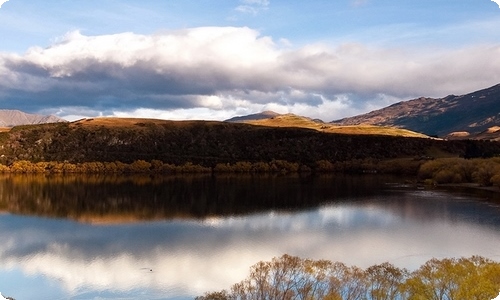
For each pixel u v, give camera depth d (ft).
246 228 247.09
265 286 125.39
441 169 421.18
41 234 233.55
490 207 293.02
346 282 121.39
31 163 516.32
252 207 311.27
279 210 299.17
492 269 110.52
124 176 488.44
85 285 156.76
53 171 512.63
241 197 351.46
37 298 144.97
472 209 287.89
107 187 399.03
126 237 227.40
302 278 128.88
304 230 240.32
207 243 214.07
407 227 242.58
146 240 221.25
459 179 404.16
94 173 512.22
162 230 242.99
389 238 218.38
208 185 417.28
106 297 146.00
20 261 185.26
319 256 188.65
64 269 175.01
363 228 242.78
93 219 270.87
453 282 111.14
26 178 462.60
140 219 272.10
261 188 397.39
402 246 202.90
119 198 343.46
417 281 112.47
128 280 161.68
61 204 318.65
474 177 402.72
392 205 309.01
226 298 128.77
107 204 319.68
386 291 116.06
